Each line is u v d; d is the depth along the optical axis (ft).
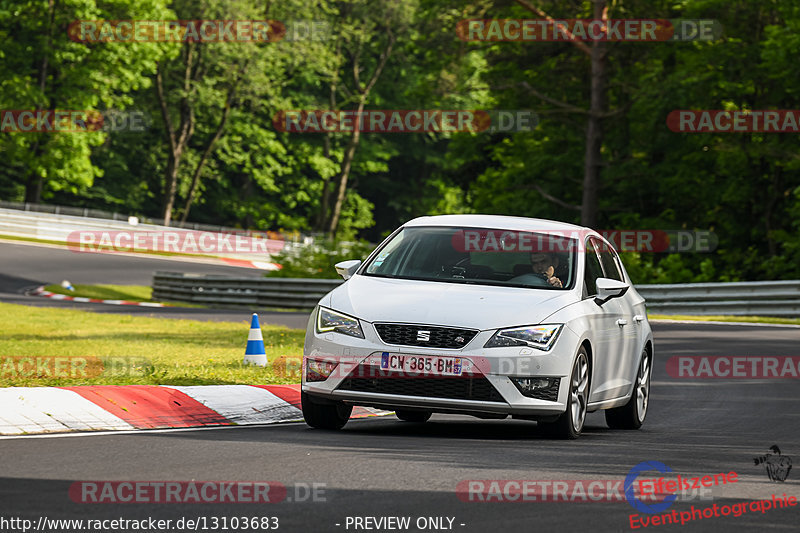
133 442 99.50
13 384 131.03
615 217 544.62
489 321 107.55
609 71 493.77
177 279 440.86
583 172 538.06
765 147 483.10
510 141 574.15
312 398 113.09
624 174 507.71
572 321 110.93
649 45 496.64
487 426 126.00
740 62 493.77
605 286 119.34
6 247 627.87
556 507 73.72
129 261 612.70
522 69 522.06
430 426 123.03
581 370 112.88
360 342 107.86
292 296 405.80
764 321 319.68
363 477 82.79
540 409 107.24
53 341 212.64
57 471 82.94
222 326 280.72
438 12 512.63
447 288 113.39
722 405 152.56
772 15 510.99
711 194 517.96
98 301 412.16
